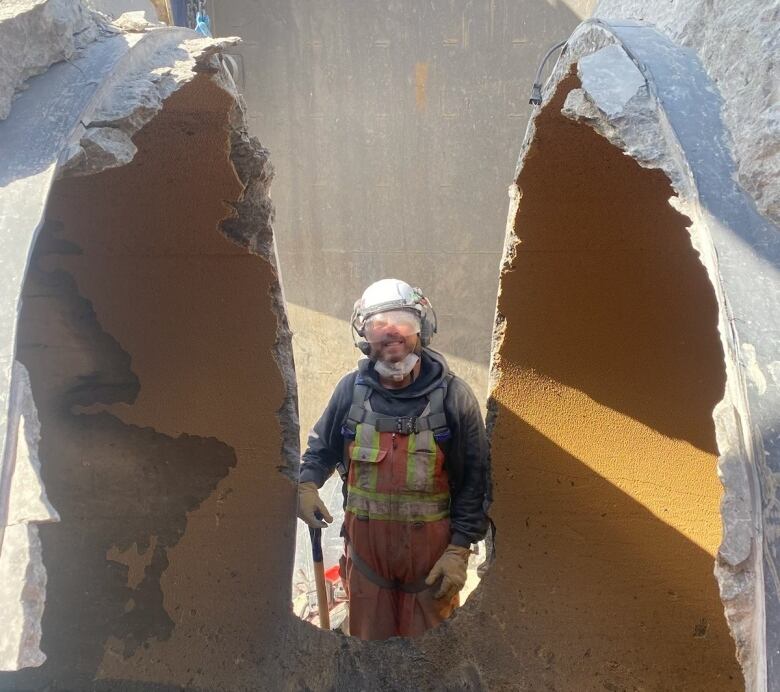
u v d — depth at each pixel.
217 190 2.56
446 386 2.78
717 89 1.63
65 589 2.84
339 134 5.39
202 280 2.78
